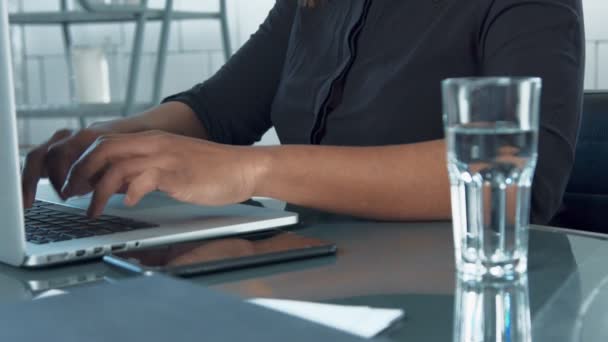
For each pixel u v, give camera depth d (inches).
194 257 22.6
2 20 19.9
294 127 44.3
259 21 118.1
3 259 23.2
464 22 37.8
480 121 20.0
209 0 118.4
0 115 21.4
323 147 30.8
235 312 12.6
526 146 20.1
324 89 41.8
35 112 96.2
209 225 26.0
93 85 99.2
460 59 38.1
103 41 123.3
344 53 41.5
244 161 28.5
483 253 20.8
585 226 43.3
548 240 26.5
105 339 11.5
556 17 34.3
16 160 21.9
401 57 39.6
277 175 29.0
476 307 18.3
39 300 13.5
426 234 27.7
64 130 36.6
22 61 130.2
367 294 19.6
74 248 23.0
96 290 14.0
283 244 24.5
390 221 30.5
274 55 50.6
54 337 11.7
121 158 27.8
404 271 21.9
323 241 24.8
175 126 46.5
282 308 16.6
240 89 49.7
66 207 30.9
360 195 29.8
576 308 18.1
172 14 99.5
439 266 22.5
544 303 18.6
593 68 87.6
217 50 119.1
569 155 32.8
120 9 93.0
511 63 33.7
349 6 42.4
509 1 35.7
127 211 29.5
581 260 23.3
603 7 86.0
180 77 122.3
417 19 39.5
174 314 12.6
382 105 39.5
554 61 33.2
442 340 16.0
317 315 16.3
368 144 40.1
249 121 49.9
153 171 26.4
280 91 46.1
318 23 44.6
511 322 17.1
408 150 30.7
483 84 19.8
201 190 27.3
